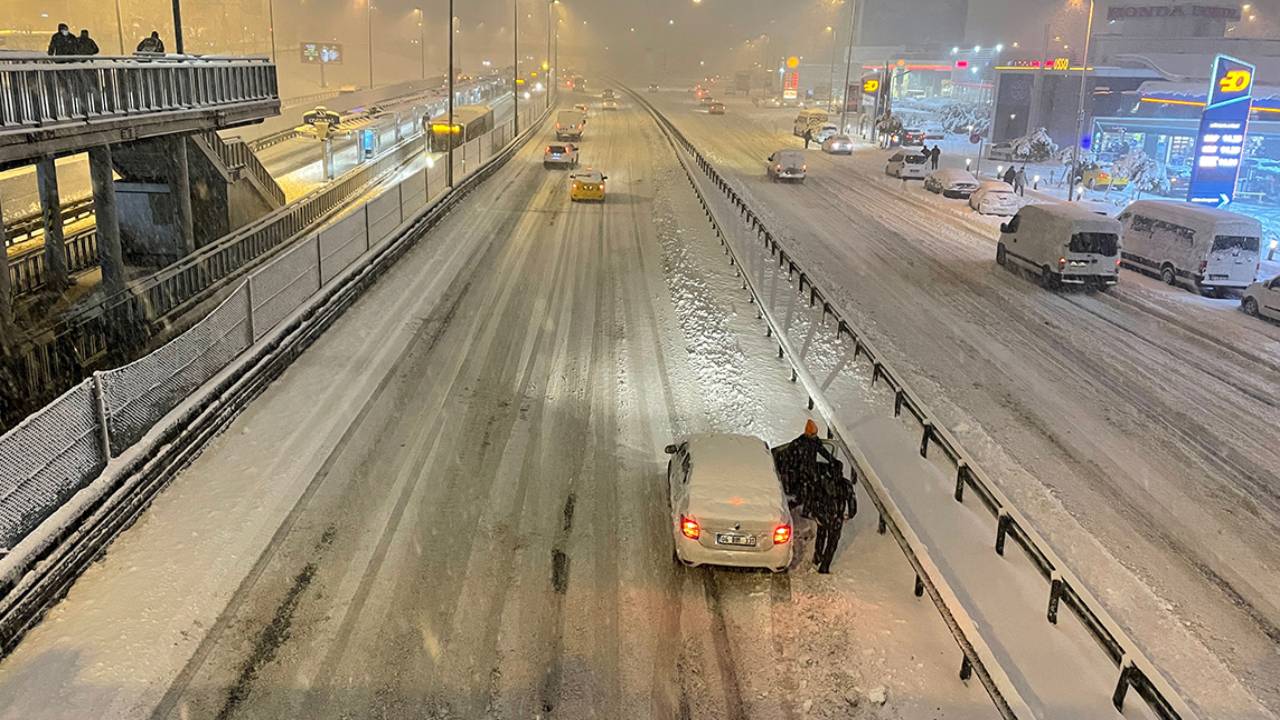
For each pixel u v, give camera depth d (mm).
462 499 12312
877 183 49688
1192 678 9289
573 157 51156
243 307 15648
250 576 10172
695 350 19375
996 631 9438
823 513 10648
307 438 14016
